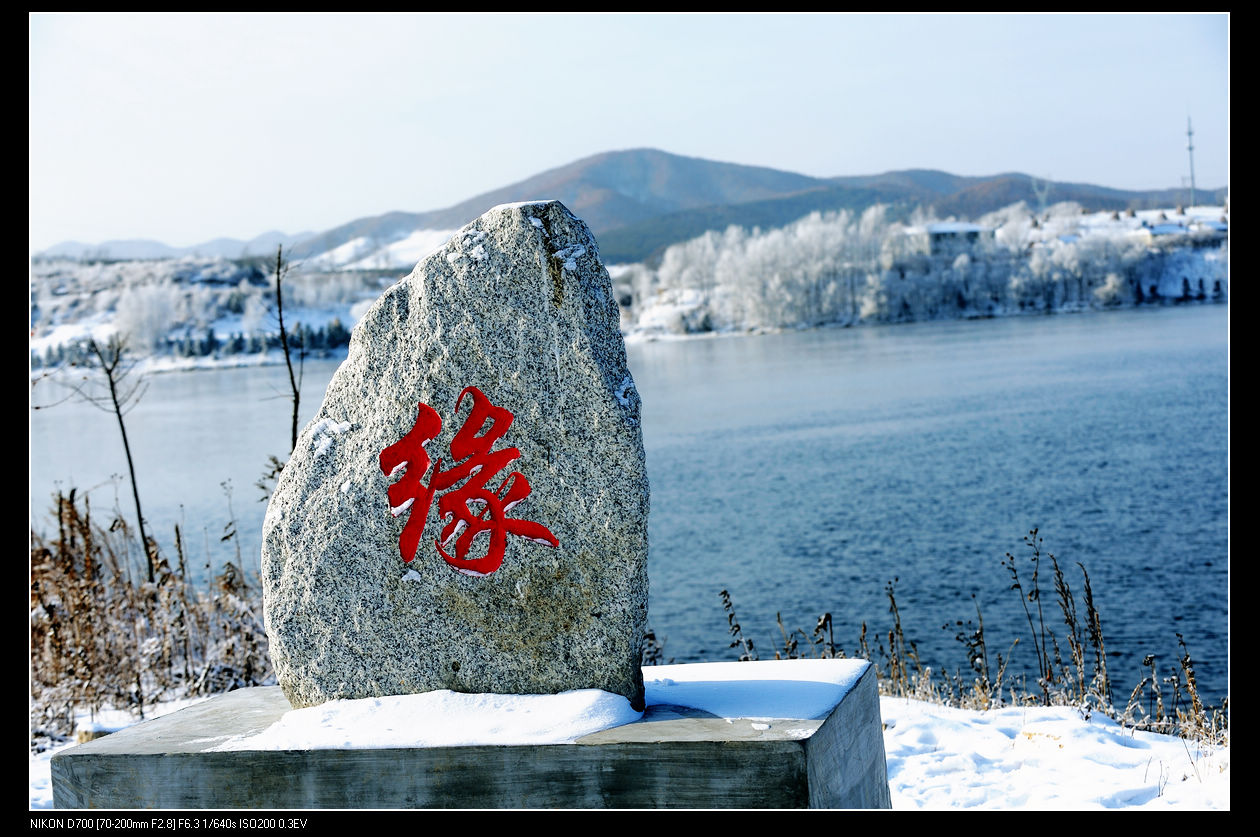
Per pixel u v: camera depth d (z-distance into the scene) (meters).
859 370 52.91
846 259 93.88
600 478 4.27
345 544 4.61
